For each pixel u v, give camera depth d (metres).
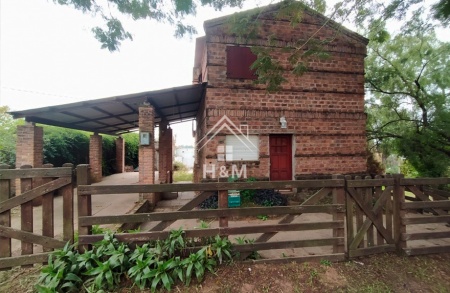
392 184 3.49
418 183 3.59
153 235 2.80
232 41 6.62
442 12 2.85
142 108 6.16
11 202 2.69
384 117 9.71
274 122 6.91
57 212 5.44
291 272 2.91
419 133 8.27
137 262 2.48
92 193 2.75
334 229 3.28
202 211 2.96
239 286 2.62
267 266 2.97
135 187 2.83
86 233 2.73
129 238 2.76
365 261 3.24
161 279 2.45
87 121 7.79
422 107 8.40
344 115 7.34
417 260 3.36
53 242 2.78
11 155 7.93
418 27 3.81
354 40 7.42
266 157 6.86
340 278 2.88
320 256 3.16
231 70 6.66
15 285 2.49
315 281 2.80
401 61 8.39
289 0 3.70
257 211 3.09
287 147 7.18
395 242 3.50
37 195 2.75
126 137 18.08
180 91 6.32
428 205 3.58
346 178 3.31
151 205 6.38
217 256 2.80
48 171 2.76
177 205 7.02
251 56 6.77
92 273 2.39
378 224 3.43
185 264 2.58
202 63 8.54
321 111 7.19
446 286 2.89
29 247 2.74
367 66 9.16
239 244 3.01
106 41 3.73
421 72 8.42
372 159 10.39
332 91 7.27
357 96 7.46
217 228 2.97
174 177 14.88
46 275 2.38
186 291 2.49
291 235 4.32
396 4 3.40
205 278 2.65
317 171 7.15
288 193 6.89
